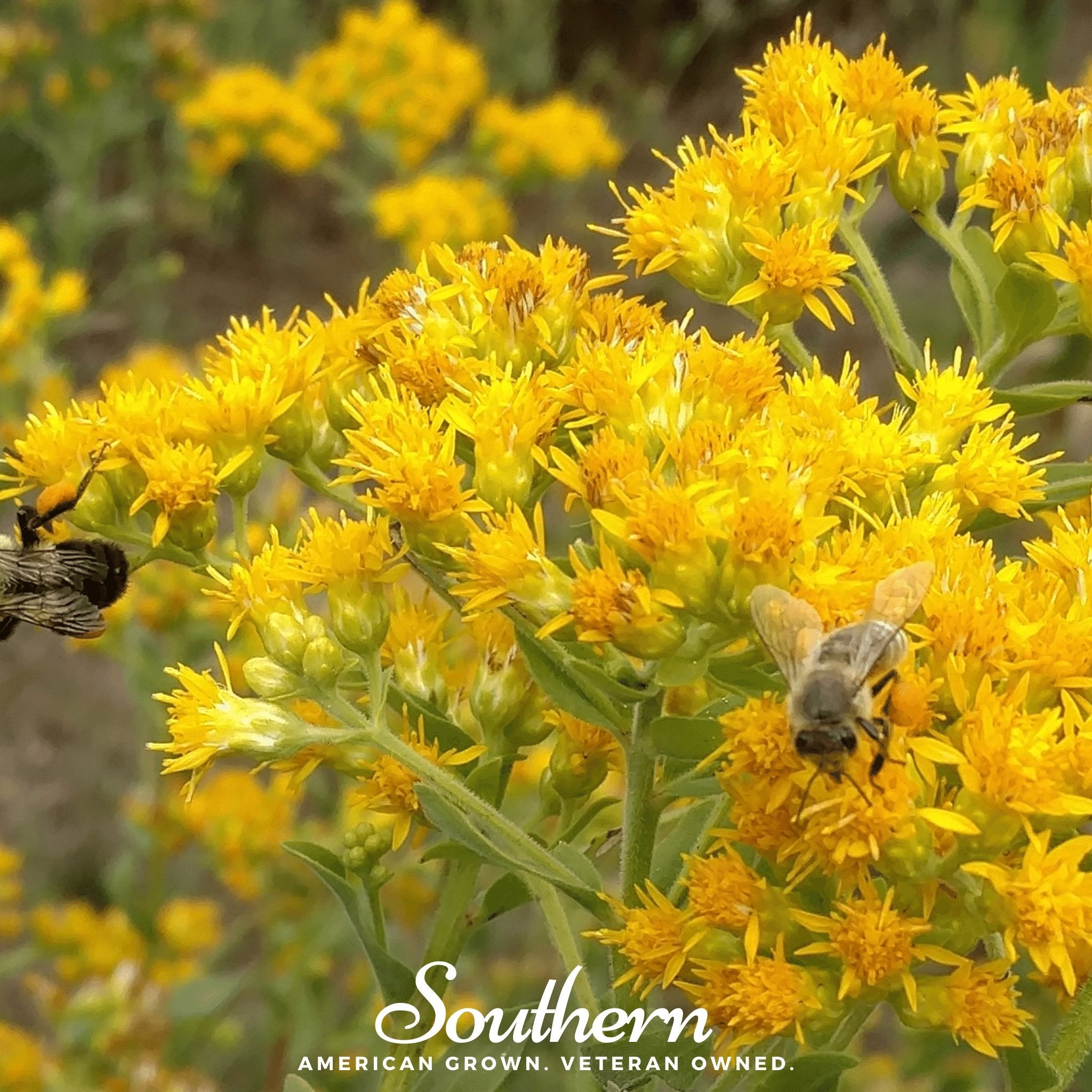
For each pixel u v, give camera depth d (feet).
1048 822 1.02
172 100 2.67
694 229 1.14
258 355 1.13
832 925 1.02
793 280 1.13
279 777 1.15
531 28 3.57
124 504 1.14
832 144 1.15
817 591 1.03
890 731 1.01
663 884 1.09
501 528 1.07
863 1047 1.81
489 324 1.12
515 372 1.12
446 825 1.06
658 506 1.04
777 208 1.14
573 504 1.07
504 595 1.06
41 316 1.81
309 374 1.13
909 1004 1.03
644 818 1.07
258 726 1.08
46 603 1.15
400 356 1.11
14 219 3.13
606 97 3.81
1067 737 1.01
